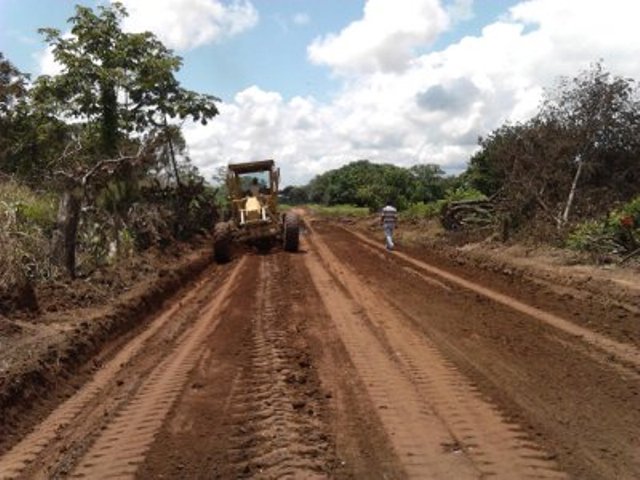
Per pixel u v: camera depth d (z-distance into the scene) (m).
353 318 11.10
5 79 21.39
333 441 5.93
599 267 14.39
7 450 6.36
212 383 7.83
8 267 10.83
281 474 5.30
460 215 24.36
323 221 44.97
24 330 9.48
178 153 24.41
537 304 11.74
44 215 14.28
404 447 5.75
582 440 5.82
